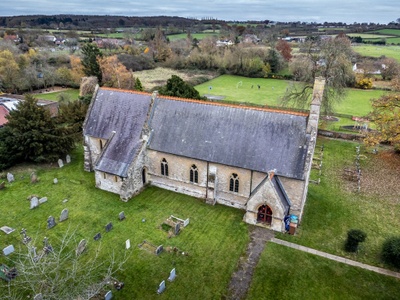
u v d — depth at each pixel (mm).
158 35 189875
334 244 37375
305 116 39844
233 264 34062
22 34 196250
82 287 27047
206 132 43875
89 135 50781
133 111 48875
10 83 103500
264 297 30234
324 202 45719
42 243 36156
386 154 62812
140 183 47125
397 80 64875
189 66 157000
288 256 35219
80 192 46781
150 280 31766
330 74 74562
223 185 43250
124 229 38969
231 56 149625
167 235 38031
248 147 41031
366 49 181875
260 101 104938
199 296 30188
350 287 31547
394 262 33969
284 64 153625
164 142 45406
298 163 38125
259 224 40000
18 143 52000
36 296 24094
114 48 180000
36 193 46094
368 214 43281
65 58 137750
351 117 86125
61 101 86188
